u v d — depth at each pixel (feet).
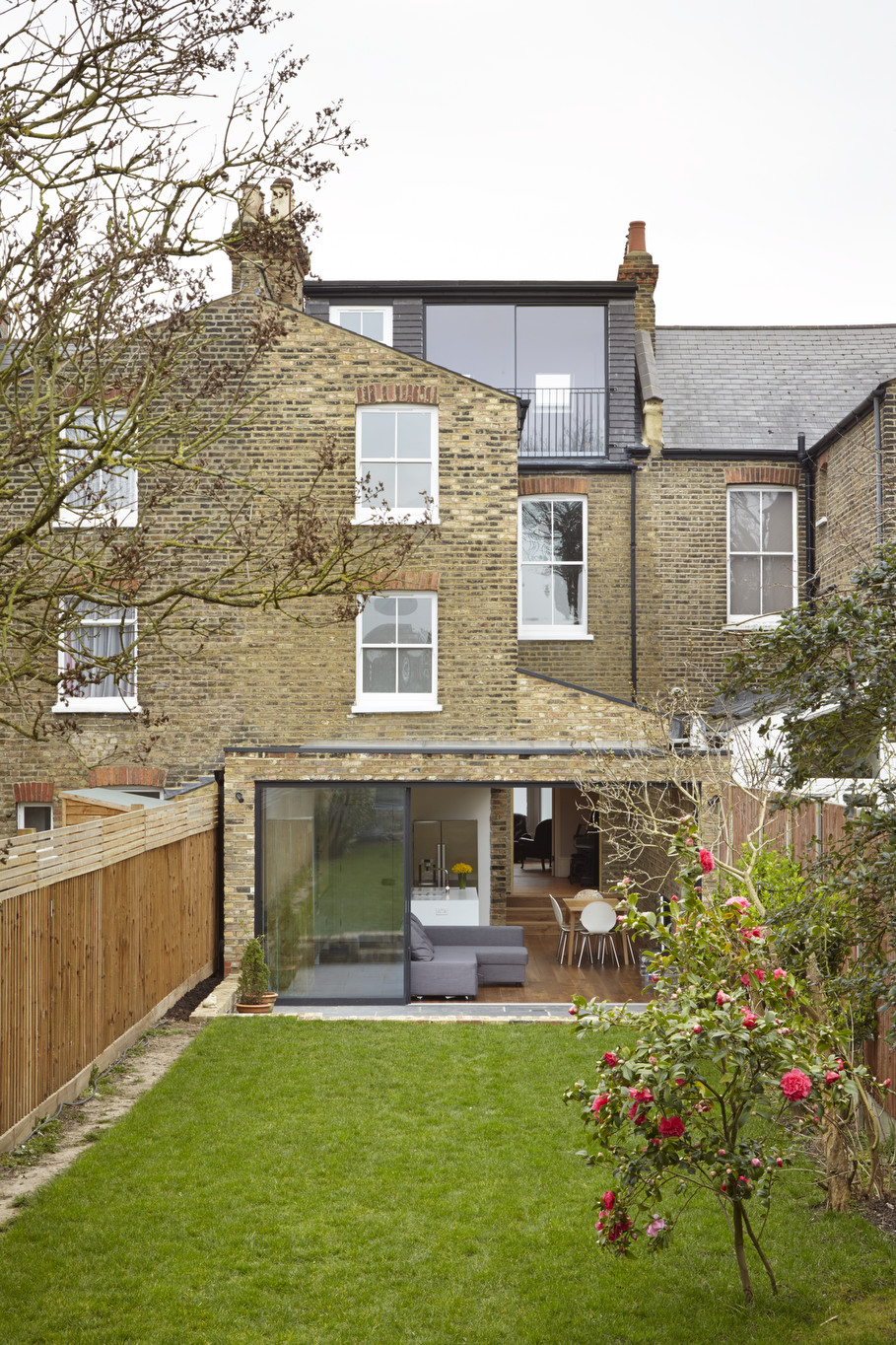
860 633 19.56
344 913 46.26
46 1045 28.73
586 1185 24.63
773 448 60.59
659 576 60.34
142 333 25.77
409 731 51.11
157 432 28.22
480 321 62.49
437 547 51.37
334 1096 31.01
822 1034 18.89
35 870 27.73
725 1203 22.62
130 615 51.16
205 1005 40.98
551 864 80.12
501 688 51.31
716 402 64.03
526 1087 31.83
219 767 50.96
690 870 20.43
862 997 20.77
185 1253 21.09
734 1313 18.75
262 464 50.93
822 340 68.74
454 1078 32.71
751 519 61.00
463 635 51.34
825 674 20.10
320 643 50.98
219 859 50.49
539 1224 22.65
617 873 63.00
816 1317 18.51
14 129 21.85
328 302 62.34
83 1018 31.60
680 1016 17.44
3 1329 18.19
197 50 22.26
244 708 51.08
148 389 25.27
